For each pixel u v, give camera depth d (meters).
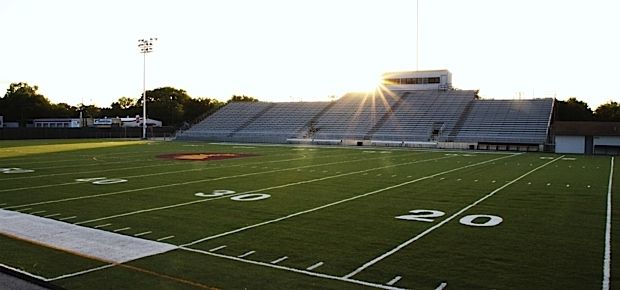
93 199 12.72
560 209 11.45
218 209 11.40
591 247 8.06
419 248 8.02
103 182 16.08
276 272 6.81
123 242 8.40
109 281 6.44
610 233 9.02
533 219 10.29
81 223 9.86
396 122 48.38
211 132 54.34
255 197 13.16
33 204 11.95
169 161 24.55
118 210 11.23
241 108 61.19
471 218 10.40
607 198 13.03
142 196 13.24
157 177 17.59
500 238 8.66
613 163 24.88
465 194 13.75
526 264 7.16
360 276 6.64
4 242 8.38
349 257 7.53
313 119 53.41
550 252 7.77
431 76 54.69
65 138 54.53
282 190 14.49
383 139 45.41
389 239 8.62
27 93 82.50
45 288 6.22
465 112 47.53
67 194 13.52
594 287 6.21
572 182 16.44
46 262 7.25
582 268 6.96
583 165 23.56
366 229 9.38
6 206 11.68
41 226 9.59
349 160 25.97
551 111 44.41
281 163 23.84
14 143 42.56
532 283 6.36
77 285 6.29
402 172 19.72
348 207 11.70
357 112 52.81
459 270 6.89
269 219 10.29
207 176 18.02
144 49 49.34
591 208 11.56
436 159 27.09
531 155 31.55
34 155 28.03
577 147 35.19
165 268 6.98
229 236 8.84
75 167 21.09
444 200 12.73
